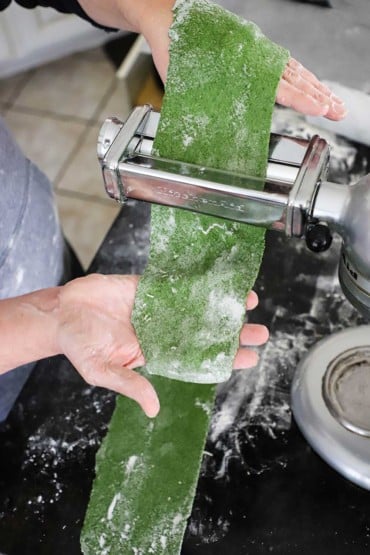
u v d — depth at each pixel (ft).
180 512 3.00
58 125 8.28
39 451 3.24
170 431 3.20
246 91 2.68
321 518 2.99
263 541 2.96
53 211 4.02
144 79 5.47
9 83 8.82
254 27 2.76
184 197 2.61
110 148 2.61
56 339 2.98
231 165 2.67
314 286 3.57
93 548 2.96
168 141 2.72
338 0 4.12
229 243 2.89
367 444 2.94
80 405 3.34
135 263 3.72
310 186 2.43
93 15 3.51
